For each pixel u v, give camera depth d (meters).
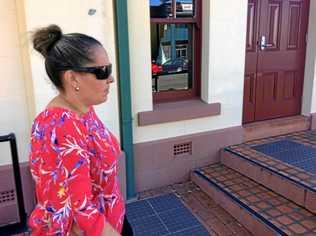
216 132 3.70
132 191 3.29
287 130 4.22
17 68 2.69
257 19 3.91
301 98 4.43
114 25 2.88
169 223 2.88
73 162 1.08
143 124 3.28
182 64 3.65
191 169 3.65
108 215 1.31
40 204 1.15
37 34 1.18
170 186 3.55
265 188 3.12
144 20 3.08
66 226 1.10
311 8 4.16
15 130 2.79
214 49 3.48
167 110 3.35
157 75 3.54
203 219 2.93
